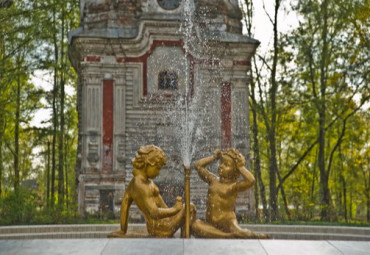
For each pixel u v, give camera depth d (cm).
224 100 3712
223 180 1223
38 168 5459
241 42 3700
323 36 3728
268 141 4147
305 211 3356
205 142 3606
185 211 1189
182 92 3662
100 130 3594
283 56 3738
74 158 5450
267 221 3094
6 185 4850
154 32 3641
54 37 4069
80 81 3988
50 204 2969
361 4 3575
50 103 4447
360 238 1538
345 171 5072
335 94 3978
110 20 3681
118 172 3559
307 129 4109
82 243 872
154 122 3631
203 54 3700
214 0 3759
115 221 2925
